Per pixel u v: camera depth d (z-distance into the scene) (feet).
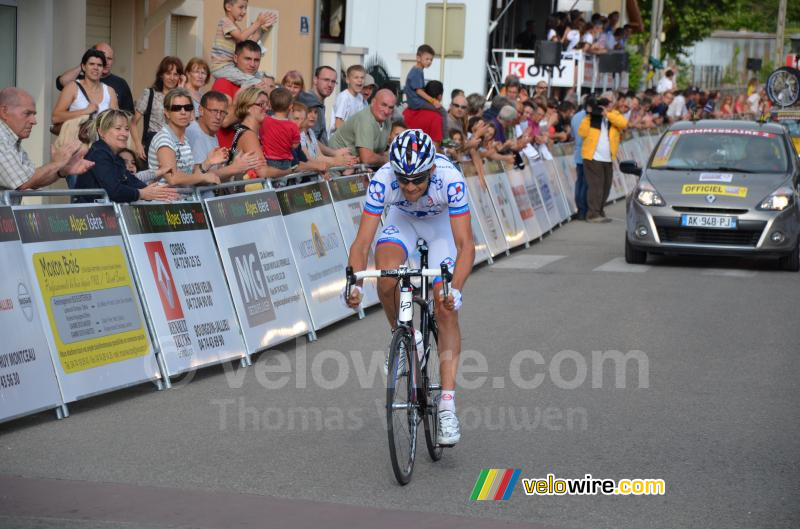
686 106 204.44
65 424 37.60
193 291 45.32
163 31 80.64
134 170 45.47
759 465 33.68
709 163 78.43
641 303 61.82
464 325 55.06
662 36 256.73
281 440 36.17
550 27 154.10
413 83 83.61
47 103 66.33
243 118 54.13
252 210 50.70
